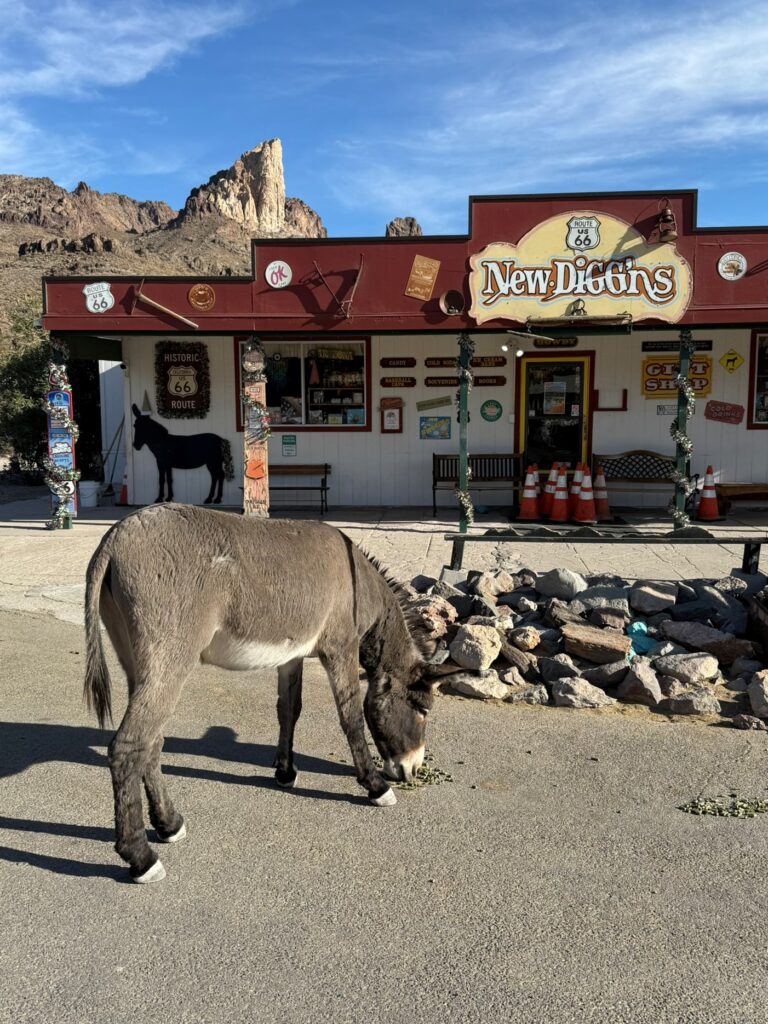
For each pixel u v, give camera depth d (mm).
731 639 6023
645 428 13617
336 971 2768
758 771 4398
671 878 3352
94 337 13297
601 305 11156
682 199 10953
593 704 5379
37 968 2775
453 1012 2568
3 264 83750
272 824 3814
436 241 11203
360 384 13969
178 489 14430
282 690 4168
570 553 9820
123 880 3338
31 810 3951
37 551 10305
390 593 4215
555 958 2836
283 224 185500
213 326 11570
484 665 5613
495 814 3910
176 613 3283
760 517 12789
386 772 4176
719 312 11055
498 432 13844
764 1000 2625
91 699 3457
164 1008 2582
